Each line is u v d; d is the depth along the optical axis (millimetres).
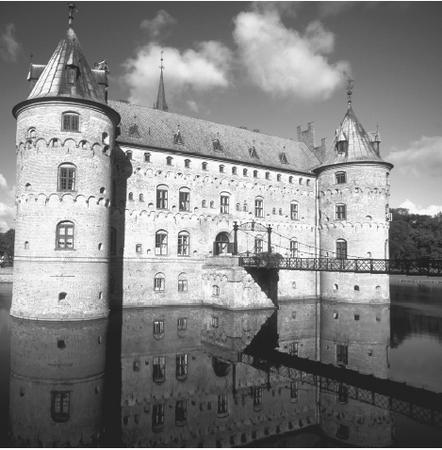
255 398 16078
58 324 25766
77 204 27406
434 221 85188
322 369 19734
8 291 44469
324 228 43875
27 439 11969
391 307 38125
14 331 23766
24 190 27422
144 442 12258
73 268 27047
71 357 19594
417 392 16766
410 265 25453
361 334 27016
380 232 40812
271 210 42844
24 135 27797
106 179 29312
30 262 26844
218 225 39406
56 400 14867
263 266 33781
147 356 20531
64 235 27219
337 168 42594
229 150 41750
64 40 30062
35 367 18062
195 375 18359
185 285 37250
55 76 28203
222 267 35406
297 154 48094
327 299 42344
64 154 27281
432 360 21250
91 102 27828
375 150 44125
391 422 13992
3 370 17516
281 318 31953
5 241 89062
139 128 37438
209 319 30312
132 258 34781
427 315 33875
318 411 14898
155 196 36156
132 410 14484
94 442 12039
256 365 20188
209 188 39156
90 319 27656
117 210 34250
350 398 16156
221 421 13977
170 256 36562
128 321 28375
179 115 42500
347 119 43906
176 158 37500
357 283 40469
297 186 44812
